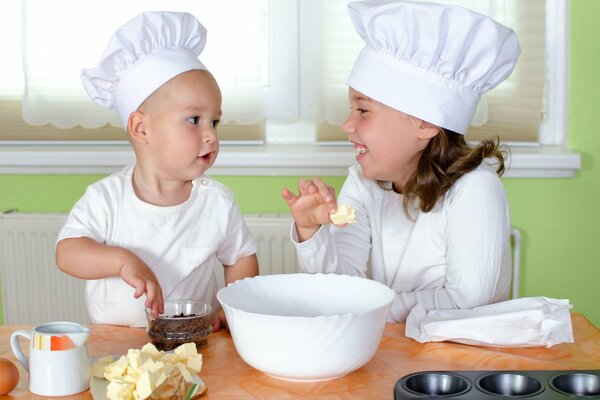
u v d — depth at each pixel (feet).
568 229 7.48
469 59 4.69
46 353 3.51
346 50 7.47
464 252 4.84
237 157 7.29
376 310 3.57
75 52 7.55
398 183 5.34
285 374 3.58
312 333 3.47
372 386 3.59
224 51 7.47
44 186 7.69
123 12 7.49
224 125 7.72
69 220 4.90
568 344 4.14
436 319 4.31
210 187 5.16
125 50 4.74
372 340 3.62
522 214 7.47
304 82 7.76
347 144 7.73
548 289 7.56
